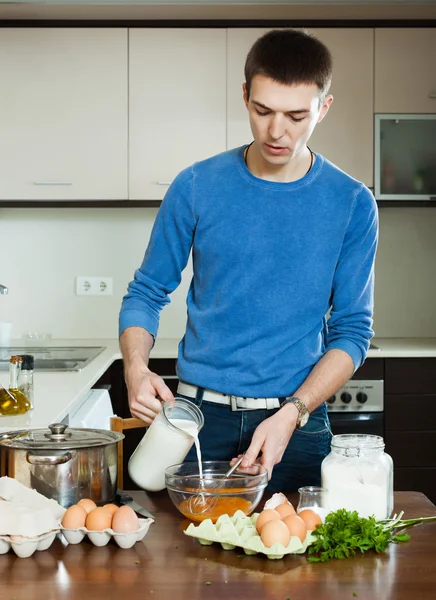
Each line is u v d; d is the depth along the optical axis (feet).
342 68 12.96
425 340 13.80
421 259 14.19
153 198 12.94
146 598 3.61
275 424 5.03
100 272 14.08
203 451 5.88
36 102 12.86
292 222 5.73
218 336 5.80
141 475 5.09
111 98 12.87
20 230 14.01
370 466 4.66
